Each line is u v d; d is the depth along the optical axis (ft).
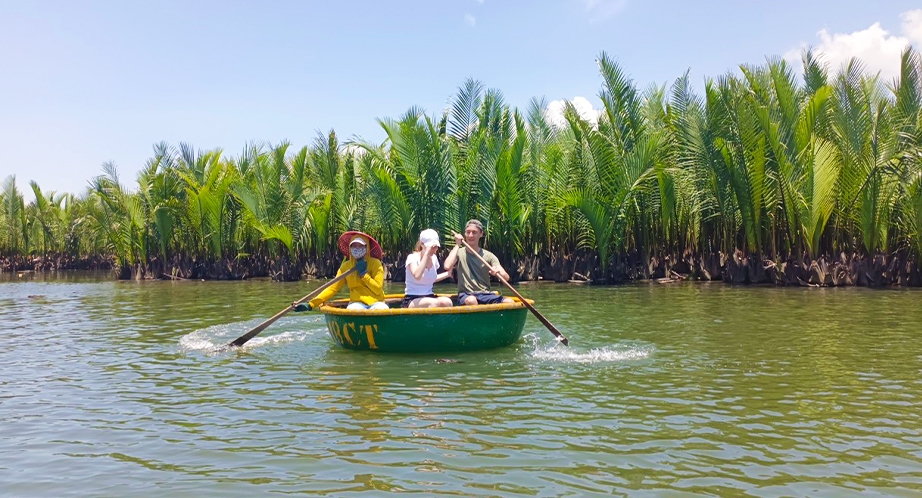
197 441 15.10
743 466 13.24
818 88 57.11
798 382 19.79
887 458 13.57
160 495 12.25
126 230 87.20
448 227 66.39
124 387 20.26
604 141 60.44
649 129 66.03
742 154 56.80
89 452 14.60
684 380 20.16
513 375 20.93
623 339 27.48
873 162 51.44
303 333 29.55
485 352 24.59
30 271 129.80
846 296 44.27
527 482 12.53
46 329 33.81
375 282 26.73
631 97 64.39
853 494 11.90
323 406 17.62
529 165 66.85
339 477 12.87
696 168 59.72
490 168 65.16
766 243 58.49
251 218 79.66
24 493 12.49
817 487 12.21
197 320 36.37
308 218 79.51
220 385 20.20
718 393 18.58
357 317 24.25
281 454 14.15
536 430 15.44
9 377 21.94
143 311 42.09
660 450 14.11
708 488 12.20
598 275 62.75
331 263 78.79
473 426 15.78
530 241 69.46
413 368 22.00
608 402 17.74
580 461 13.53
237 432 15.65
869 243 53.06
